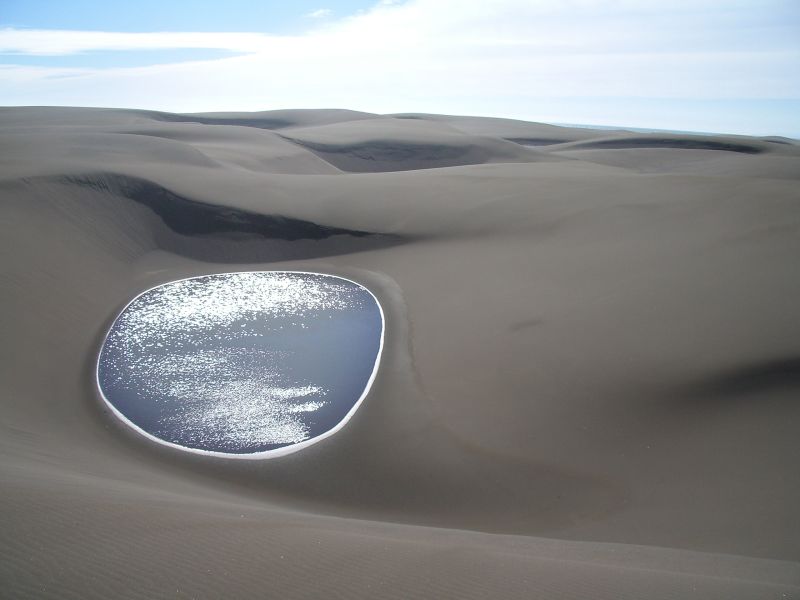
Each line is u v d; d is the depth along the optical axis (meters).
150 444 12.67
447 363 15.86
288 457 12.23
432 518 10.30
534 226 25.69
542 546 7.32
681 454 10.90
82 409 14.16
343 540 5.91
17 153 36.88
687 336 14.20
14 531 4.99
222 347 17.77
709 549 8.08
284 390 15.05
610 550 7.30
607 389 13.15
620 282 18.14
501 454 11.86
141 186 29.53
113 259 25.25
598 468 11.08
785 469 9.73
